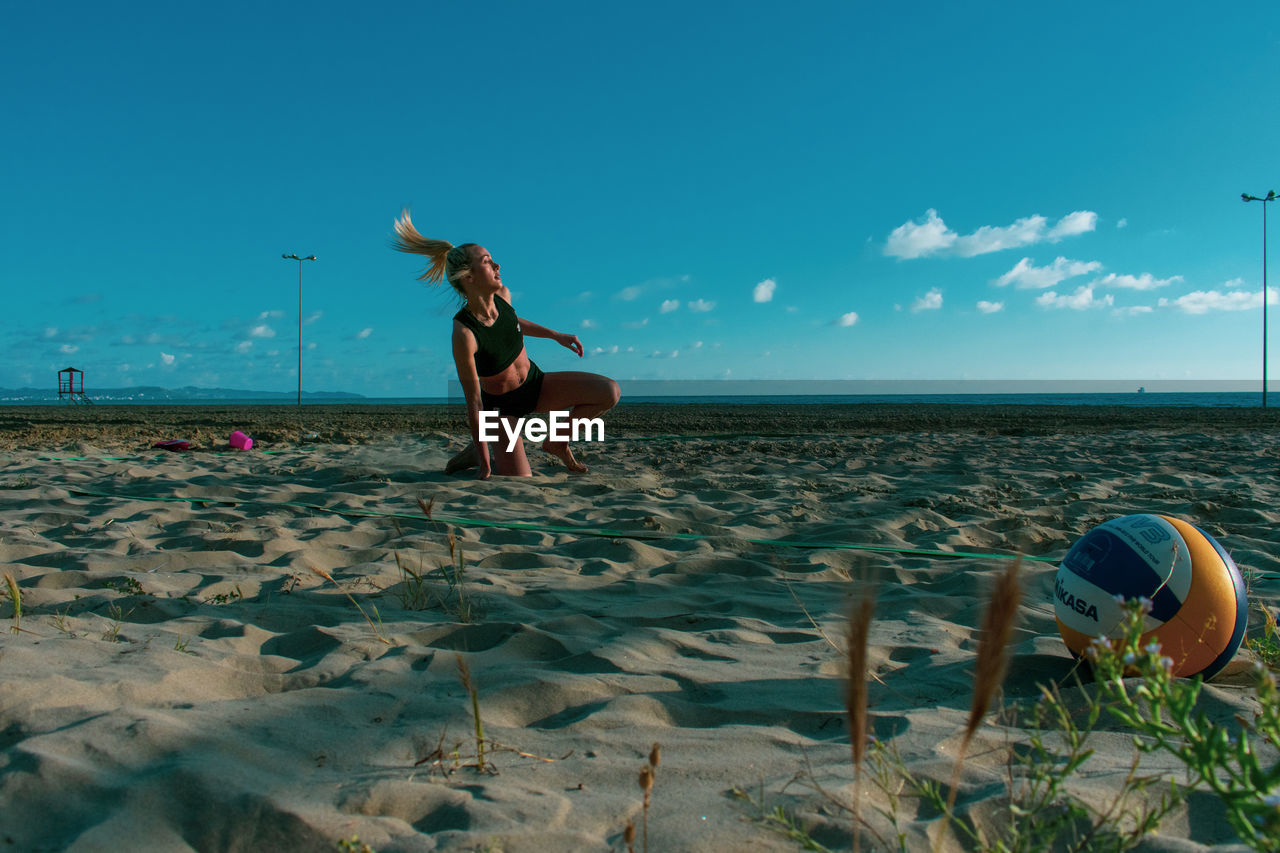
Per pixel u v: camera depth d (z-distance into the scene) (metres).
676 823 1.44
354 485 5.97
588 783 1.62
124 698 1.95
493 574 3.58
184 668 2.20
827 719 2.02
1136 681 2.16
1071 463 7.97
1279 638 2.67
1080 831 1.40
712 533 4.49
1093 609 2.28
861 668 0.95
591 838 1.39
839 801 1.51
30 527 4.46
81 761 1.58
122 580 3.30
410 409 29.56
